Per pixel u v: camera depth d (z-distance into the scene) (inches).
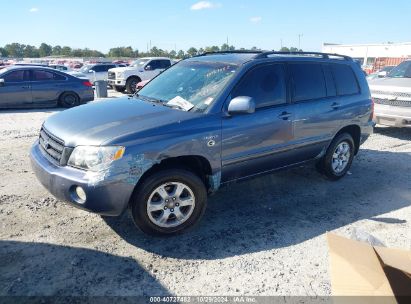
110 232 150.7
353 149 222.5
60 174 133.6
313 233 156.7
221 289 119.6
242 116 159.5
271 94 172.7
